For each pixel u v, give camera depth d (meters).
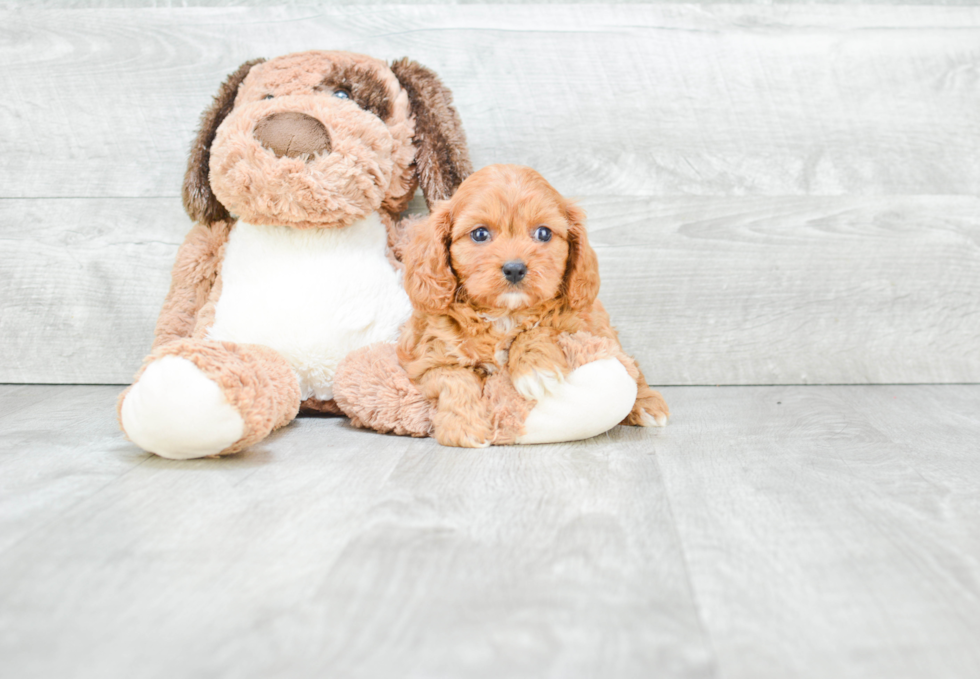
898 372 1.81
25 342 1.81
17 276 1.79
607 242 1.79
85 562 0.82
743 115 1.78
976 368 1.82
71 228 1.78
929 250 1.80
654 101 1.77
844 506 1.00
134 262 1.79
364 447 1.27
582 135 1.77
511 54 1.76
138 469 1.13
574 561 0.83
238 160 1.35
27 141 1.76
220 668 0.63
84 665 0.63
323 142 1.36
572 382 1.25
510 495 1.03
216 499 1.01
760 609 0.74
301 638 0.68
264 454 1.22
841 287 1.81
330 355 1.41
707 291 1.80
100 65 1.75
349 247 1.46
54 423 1.42
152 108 1.76
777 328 1.81
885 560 0.84
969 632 0.70
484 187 1.21
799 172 1.79
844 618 0.72
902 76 1.77
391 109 1.51
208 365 1.13
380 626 0.70
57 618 0.71
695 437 1.34
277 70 1.49
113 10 1.73
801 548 0.87
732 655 0.66
